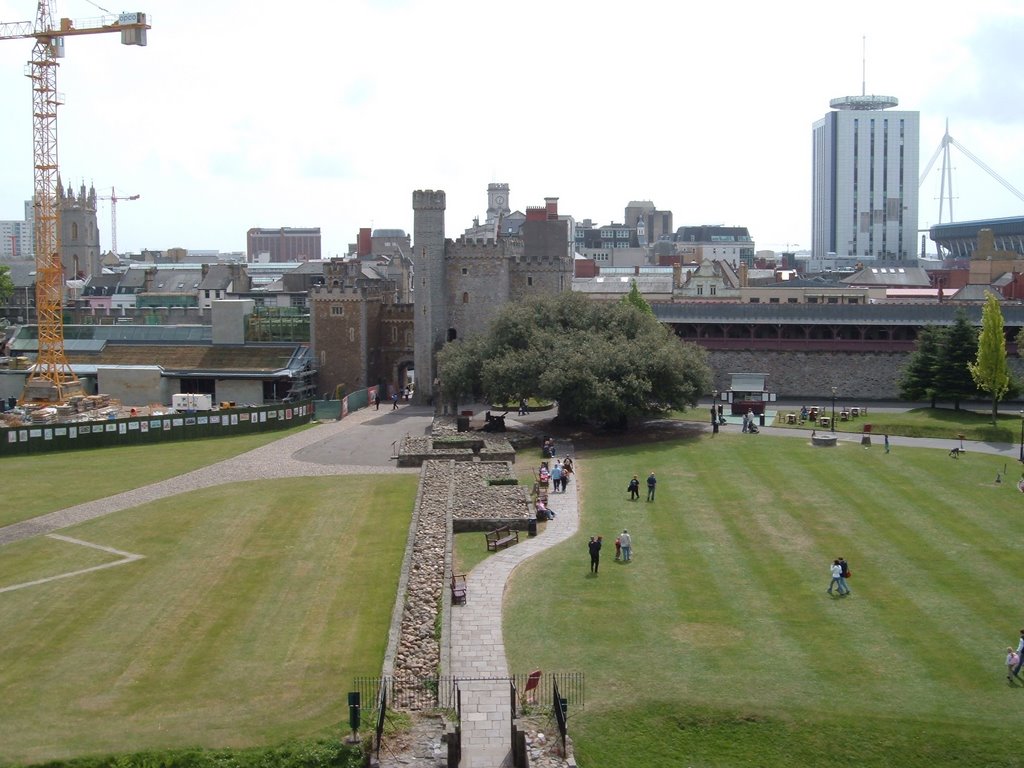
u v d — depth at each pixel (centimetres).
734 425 9294
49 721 3528
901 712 3491
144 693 3753
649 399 8744
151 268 19375
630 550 5275
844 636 4169
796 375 11325
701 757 3306
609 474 7256
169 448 8962
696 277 15062
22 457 8606
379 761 3200
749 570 5025
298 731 3409
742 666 3869
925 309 11250
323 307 12381
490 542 5450
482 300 11994
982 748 3294
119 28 12850
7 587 5006
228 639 4281
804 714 3469
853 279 18300
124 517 6366
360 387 12375
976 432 8438
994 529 5669
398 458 8044
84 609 4678
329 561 5359
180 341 12888
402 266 17800
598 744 3328
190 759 3209
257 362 12319
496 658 3966
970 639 4134
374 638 4256
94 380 12638
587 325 9706
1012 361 10869
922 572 4959
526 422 9812
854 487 6662
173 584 5016
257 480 7475
